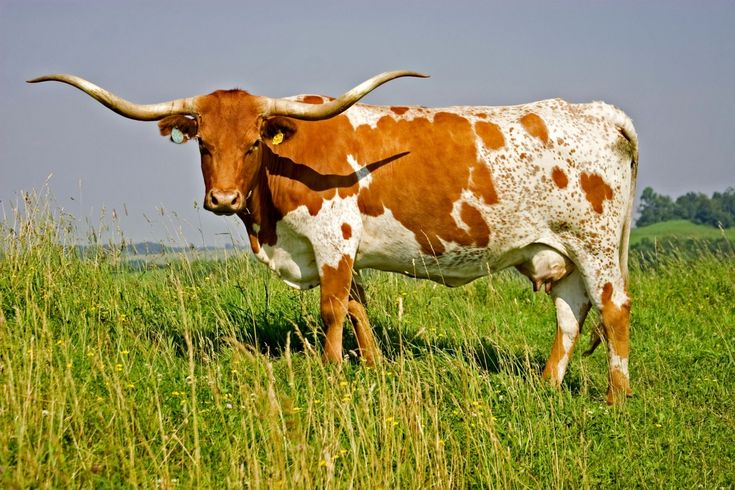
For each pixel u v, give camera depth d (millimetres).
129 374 6055
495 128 7246
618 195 7270
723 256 12719
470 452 5633
